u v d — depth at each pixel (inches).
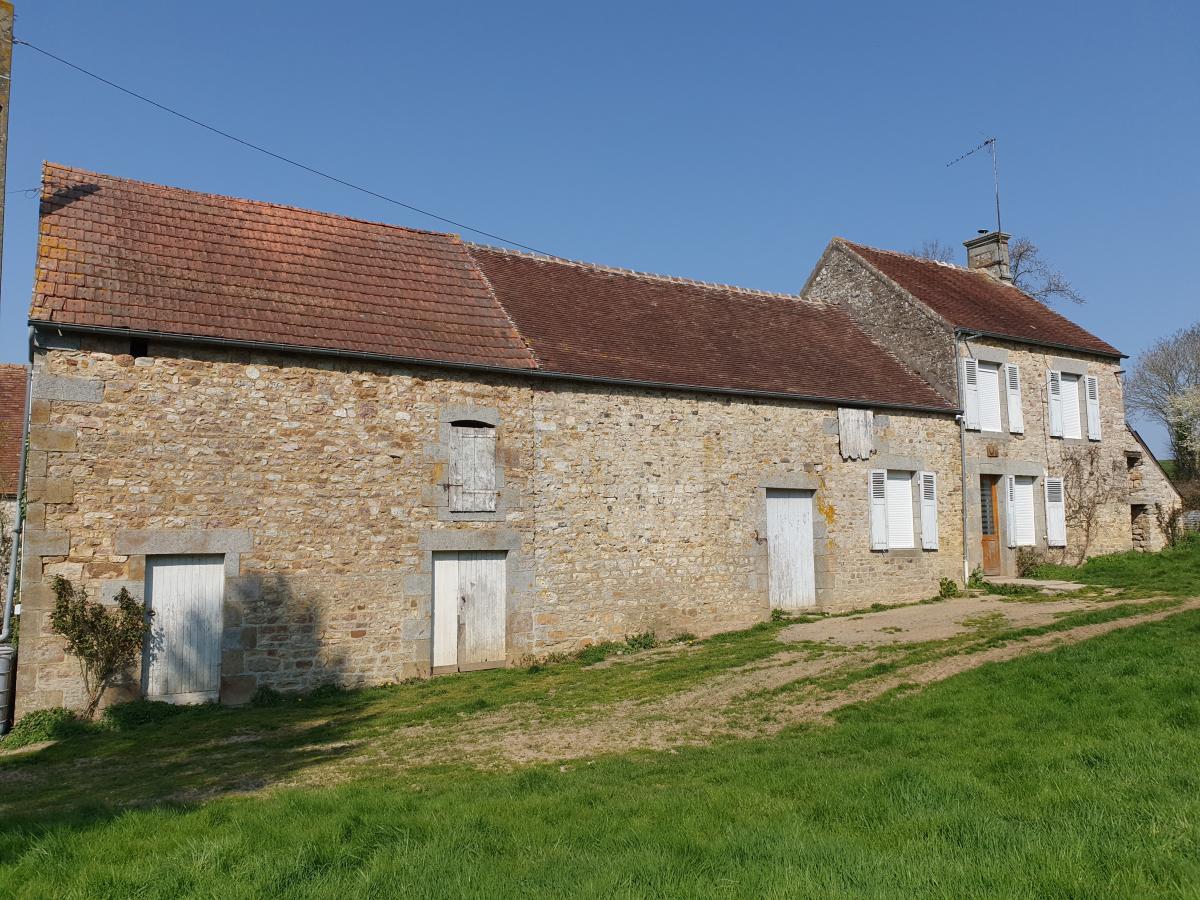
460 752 299.1
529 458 478.3
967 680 338.0
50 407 372.8
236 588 399.9
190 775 283.9
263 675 401.7
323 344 426.3
